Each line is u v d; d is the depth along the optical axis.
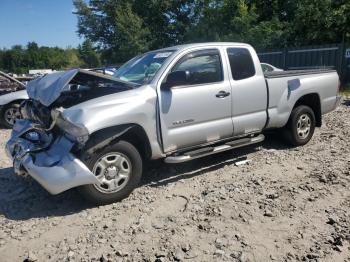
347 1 22.06
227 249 3.79
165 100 5.19
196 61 5.62
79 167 4.52
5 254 3.89
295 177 5.59
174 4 39.84
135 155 4.96
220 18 31.69
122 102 4.86
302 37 23.89
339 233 4.00
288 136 6.96
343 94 15.05
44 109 5.11
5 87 10.78
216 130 5.73
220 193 5.10
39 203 5.05
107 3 42.47
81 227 4.36
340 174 5.59
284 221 4.30
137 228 4.27
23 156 4.89
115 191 4.87
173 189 5.33
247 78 6.10
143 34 38.88
